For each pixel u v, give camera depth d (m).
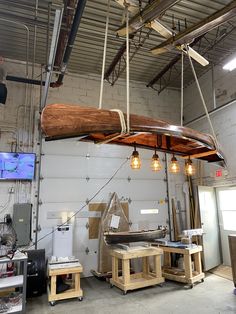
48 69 3.87
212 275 5.29
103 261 5.14
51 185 5.42
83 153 5.82
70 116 1.32
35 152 5.42
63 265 4.15
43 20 4.32
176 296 4.09
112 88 6.52
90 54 5.48
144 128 1.54
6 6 4.07
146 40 5.05
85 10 4.23
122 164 6.14
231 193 5.71
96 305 3.81
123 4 2.52
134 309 3.62
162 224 6.23
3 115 5.34
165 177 6.54
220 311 3.49
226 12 2.64
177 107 7.21
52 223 5.28
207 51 5.41
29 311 3.66
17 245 4.82
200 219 5.60
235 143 5.43
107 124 1.40
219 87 5.98
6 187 5.11
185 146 2.42
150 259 5.43
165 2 2.45
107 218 5.29
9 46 5.14
